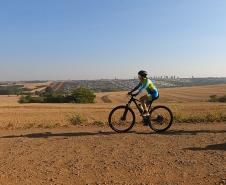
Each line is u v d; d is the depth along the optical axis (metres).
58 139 5.35
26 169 3.77
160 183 3.33
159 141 4.99
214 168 3.66
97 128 6.94
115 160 4.00
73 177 3.51
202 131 5.93
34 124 8.19
